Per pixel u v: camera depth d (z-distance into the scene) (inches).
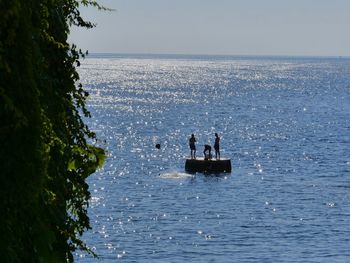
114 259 3472.0
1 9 756.0
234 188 5600.4
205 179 6028.5
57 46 1007.6
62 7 1050.1
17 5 762.8
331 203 4958.2
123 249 3639.3
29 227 845.8
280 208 4768.7
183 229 4092.0
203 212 4603.8
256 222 4301.2
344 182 5949.8
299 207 4810.5
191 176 6181.1
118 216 4429.1
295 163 7130.9
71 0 1077.1
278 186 5713.6
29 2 815.7
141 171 6476.4
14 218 790.5
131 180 5940.0
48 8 945.5
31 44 796.6
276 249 3671.3
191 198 5142.7
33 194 794.2
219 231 4052.7
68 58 1037.2
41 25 877.8
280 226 4195.4
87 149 1083.3
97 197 5103.3
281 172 6510.8
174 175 6220.5
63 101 982.4
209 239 3860.7
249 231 4062.5
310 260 3481.8
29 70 789.2
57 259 925.2
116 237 3870.6
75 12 1082.7
